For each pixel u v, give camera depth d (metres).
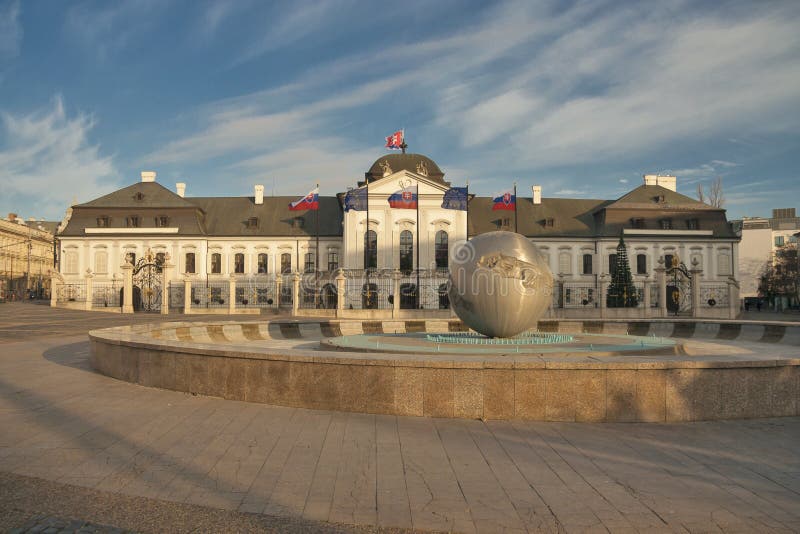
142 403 9.42
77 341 19.88
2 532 4.64
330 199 70.50
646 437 7.59
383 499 5.47
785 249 78.88
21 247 86.25
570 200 72.81
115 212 65.00
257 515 5.08
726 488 5.81
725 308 45.25
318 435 7.60
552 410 8.36
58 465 6.36
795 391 8.77
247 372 9.54
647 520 5.04
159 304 56.41
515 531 4.82
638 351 12.37
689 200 69.88
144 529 4.76
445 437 7.54
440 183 65.00
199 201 70.75
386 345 13.16
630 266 65.75
